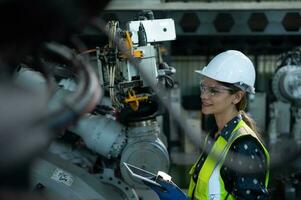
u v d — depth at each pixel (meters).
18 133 0.49
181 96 5.78
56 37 0.57
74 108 0.57
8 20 0.53
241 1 5.12
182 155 3.66
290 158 1.47
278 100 5.11
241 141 2.21
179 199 2.46
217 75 2.44
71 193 3.31
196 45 5.46
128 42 3.01
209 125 2.70
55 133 0.55
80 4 0.56
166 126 4.59
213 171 2.29
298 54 4.98
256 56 5.83
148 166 3.48
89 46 4.54
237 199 2.21
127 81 3.17
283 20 4.76
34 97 0.53
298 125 4.83
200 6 4.63
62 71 1.19
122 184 3.65
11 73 0.54
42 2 0.53
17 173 0.50
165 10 4.51
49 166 3.30
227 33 4.73
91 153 3.86
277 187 4.51
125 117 3.44
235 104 2.45
